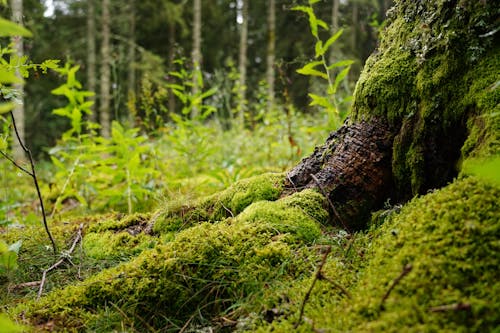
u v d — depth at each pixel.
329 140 2.34
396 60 2.10
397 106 2.06
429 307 1.20
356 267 1.65
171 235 2.35
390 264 1.43
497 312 1.12
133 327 1.68
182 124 4.20
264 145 5.18
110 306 1.78
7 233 2.84
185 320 1.72
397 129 2.08
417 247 1.41
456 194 1.51
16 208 4.04
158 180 4.31
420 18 2.07
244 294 1.70
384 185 2.14
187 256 1.83
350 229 2.12
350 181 2.14
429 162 1.96
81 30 13.77
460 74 1.84
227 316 1.63
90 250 2.45
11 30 0.83
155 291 1.76
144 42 15.50
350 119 2.29
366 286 1.43
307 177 2.32
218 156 5.41
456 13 1.86
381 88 2.10
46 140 11.76
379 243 1.67
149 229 2.54
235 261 1.81
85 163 4.38
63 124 12.44
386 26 2.38
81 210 3.96
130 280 1.82
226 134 6.16
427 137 1.94
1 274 2.19
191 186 3.93
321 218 2.08
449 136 1.88
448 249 1.34
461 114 1.82
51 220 3.38
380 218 2.01
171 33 14.74
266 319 1.52
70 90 3.88
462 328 1.10
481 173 0.92
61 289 1.94
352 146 2.17
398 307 1.24
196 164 4.20
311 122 5.74
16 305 1.90
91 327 1.67
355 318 1.29
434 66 1.92
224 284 1.74
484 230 1.33
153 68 9.48
